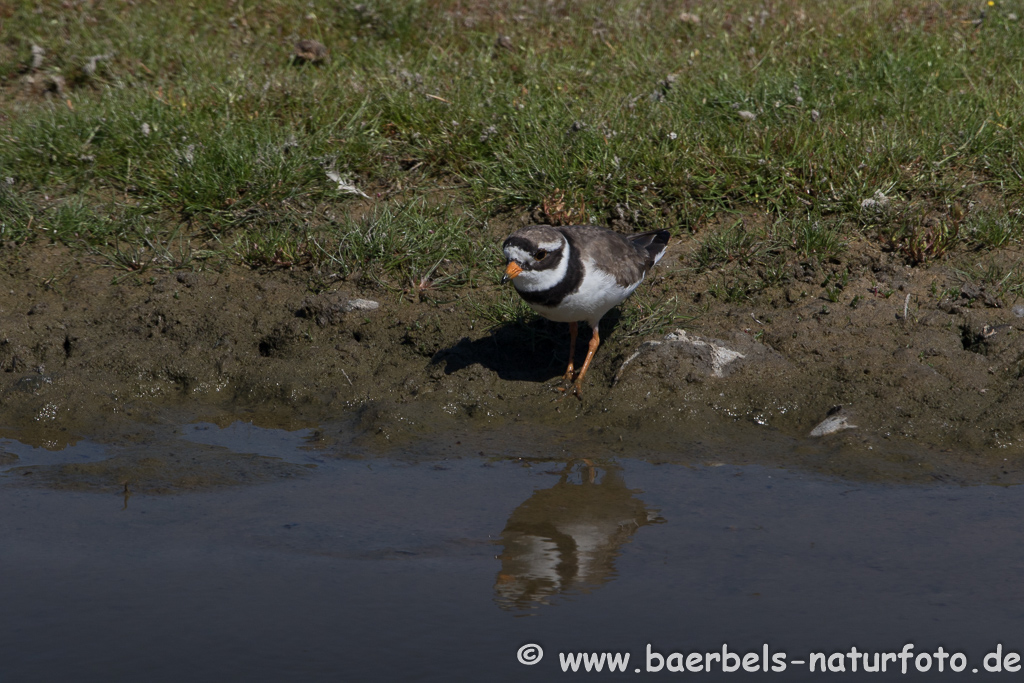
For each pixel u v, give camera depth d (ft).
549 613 22.95
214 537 26.45
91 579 24.52
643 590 23.72
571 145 43.37
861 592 23.31
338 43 56.13
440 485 29.30
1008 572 23.93
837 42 52.70
